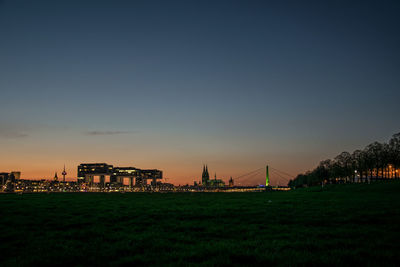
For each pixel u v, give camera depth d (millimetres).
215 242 17422
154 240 18094
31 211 32875
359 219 25906
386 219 25812
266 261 13562
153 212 32062
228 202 48938
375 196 62562
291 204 42812
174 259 14195
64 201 49875
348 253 14648
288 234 19594
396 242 17078
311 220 25766
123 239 18641
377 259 13766
